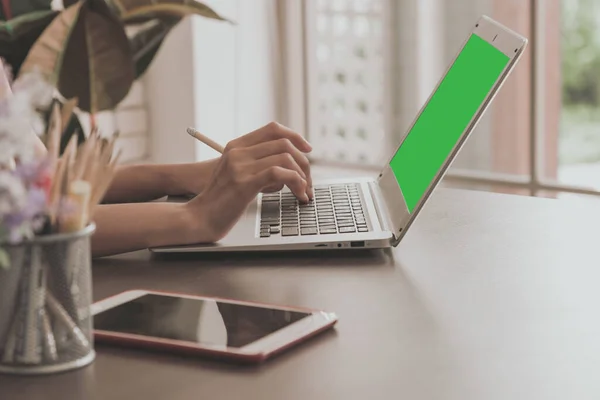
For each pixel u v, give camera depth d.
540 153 3.34
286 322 0.97
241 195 1.30
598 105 3.23
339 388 0.83
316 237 1.31
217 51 3.53
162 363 0.89
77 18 2.35
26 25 2.40
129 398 0.81
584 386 0.83
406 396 0.82
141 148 3.58
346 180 1.72
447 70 1.55
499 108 3.41
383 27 3.66
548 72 3.27
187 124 3.51
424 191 1.28
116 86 2.45
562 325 0.99
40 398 0.81
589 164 3.27
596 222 1.47
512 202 1.63
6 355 0.86
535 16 3.23
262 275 1.21
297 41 3.77
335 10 3.74
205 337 0.92
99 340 0.93
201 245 1.31
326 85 3.81
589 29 3.19
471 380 0.85
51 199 0.82
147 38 2.69
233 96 3.62
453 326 1.00
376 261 1.27
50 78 2.34
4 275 0.84
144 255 1.33
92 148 0.85
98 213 1.33
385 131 3.75
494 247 1.33
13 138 0.75
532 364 0.89
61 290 0.85
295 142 1.49
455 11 3.48
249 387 0.84
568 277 1.17
